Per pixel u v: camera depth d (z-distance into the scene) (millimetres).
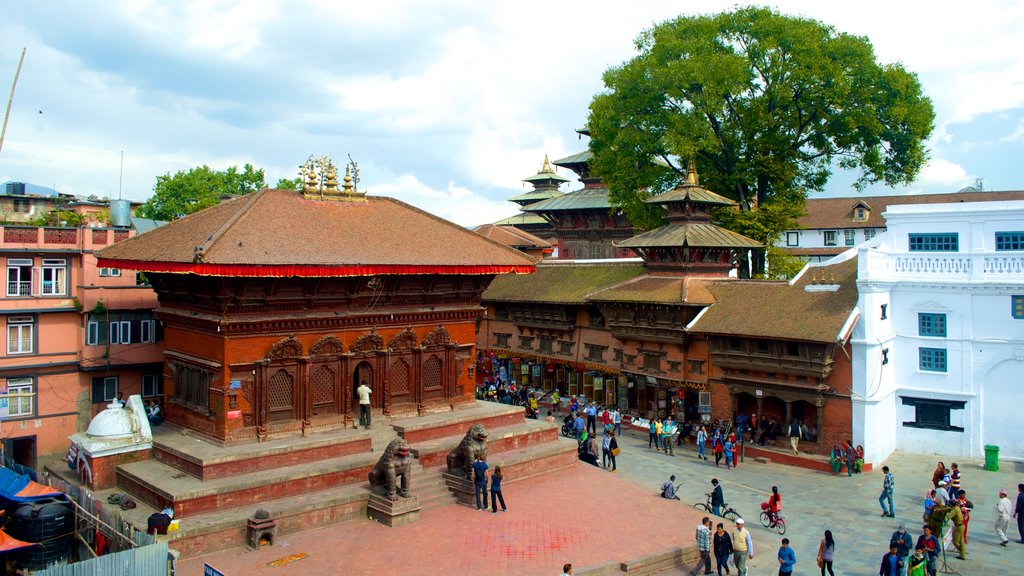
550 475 36125
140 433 31391
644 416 48312
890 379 40125
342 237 34719
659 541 27625
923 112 53656
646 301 45156
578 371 53688
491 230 71938
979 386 38625
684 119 53000
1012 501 32188
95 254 35156
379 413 36250
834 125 54938
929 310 39750
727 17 55344
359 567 24656
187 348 33750
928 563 24391
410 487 31172
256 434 31844
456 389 39312
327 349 34250
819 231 94625
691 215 49281
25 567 25062
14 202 61094
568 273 57031
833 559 26875
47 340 37281
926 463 38438
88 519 25391
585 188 74688
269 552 25844
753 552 26078
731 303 43531
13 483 27078
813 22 54750
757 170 54750
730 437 38844
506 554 26000
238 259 29359
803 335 38000
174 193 83250
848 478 36406
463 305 39594
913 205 40469
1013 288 37375
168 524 24703
